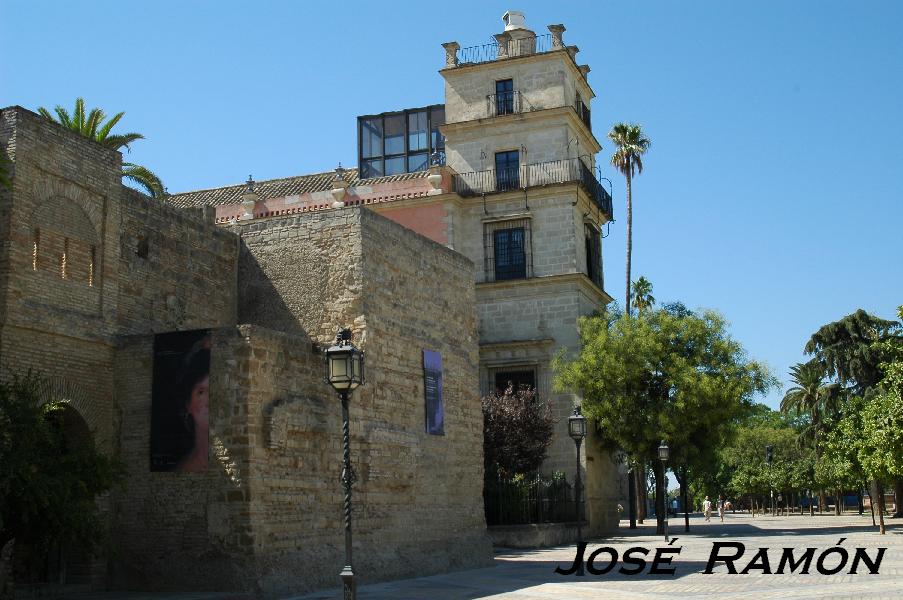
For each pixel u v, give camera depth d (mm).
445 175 45375
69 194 20031
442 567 25688
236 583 18703
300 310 24531
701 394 41188
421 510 25281
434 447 26422
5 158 18672
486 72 47188
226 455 19250
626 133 56312
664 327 42688
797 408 84812
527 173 45125
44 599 18344
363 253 24062
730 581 21656
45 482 15352
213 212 29844
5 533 15797
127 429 20297
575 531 40250
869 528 47781
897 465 34562
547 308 43688
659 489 44938
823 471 71500
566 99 46031
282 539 19719
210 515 19188
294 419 20438
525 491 37781
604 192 49031
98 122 39594
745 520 75062
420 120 55719
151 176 40688
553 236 44219
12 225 18438
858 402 44844
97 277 20625
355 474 21797
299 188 50844
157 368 20281
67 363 19578
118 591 19422
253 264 25375
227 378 19547
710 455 42906
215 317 24625
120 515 19953
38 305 18859
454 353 28453
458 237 44969
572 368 41656
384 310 24750
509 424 39750
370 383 23609
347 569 15133
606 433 42656
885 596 17500
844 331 70938
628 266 54875
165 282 23062
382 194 45938
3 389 15812
